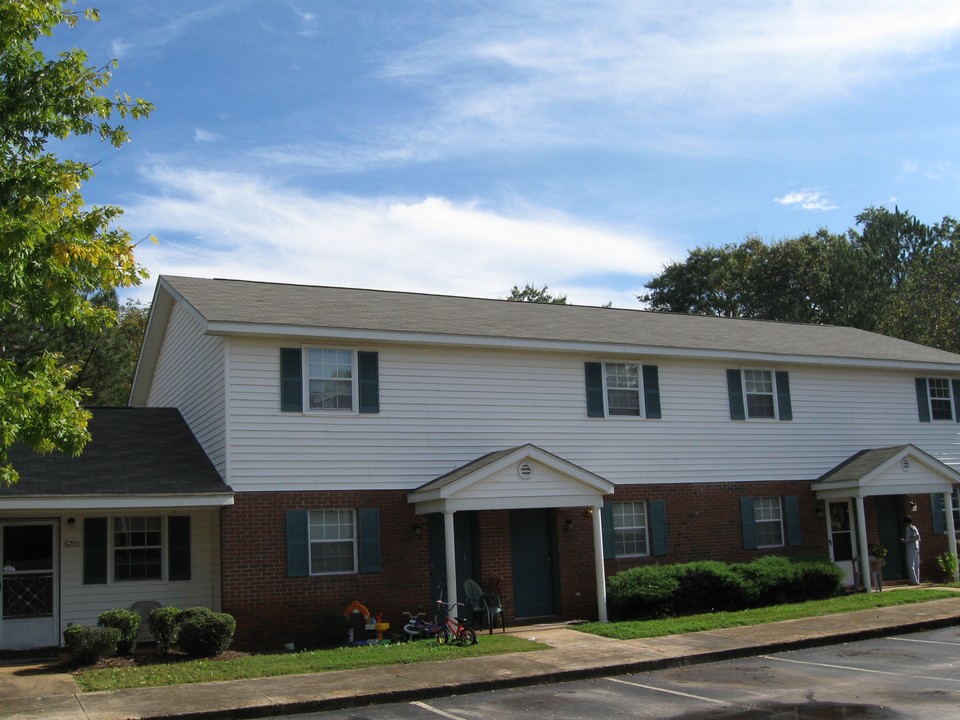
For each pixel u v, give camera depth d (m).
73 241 12.54
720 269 51.19
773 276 50.00
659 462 21.94
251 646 16.86
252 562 17.14
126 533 17.88
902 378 26.39
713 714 10.98
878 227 64.81
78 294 13.20
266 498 17.44
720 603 20.12
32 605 16.98
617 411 21.67
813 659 14.82
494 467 18.03
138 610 17.56
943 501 26.47
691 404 22.67
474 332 19.84
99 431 19.39
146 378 24.47
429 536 19.08
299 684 13.01
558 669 13.86
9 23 12.20
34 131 13.10
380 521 18.47
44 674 14.12
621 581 19.61
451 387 19.70
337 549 18.16
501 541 19.81
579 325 22.97
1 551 16.92
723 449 22.91
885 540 25.48
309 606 17.52
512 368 20.50
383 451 18.73
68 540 17.38
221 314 17.67
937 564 25.75
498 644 16.11
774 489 23.52
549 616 20.05
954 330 44.53
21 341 27.34
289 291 21.45
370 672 13.83
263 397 17.73
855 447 25.05
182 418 20.67
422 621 18.02
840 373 25.25
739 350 23.17
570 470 18.89
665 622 18.28
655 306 54.25
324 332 18.16
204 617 15.45
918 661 14.20
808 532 23.83
